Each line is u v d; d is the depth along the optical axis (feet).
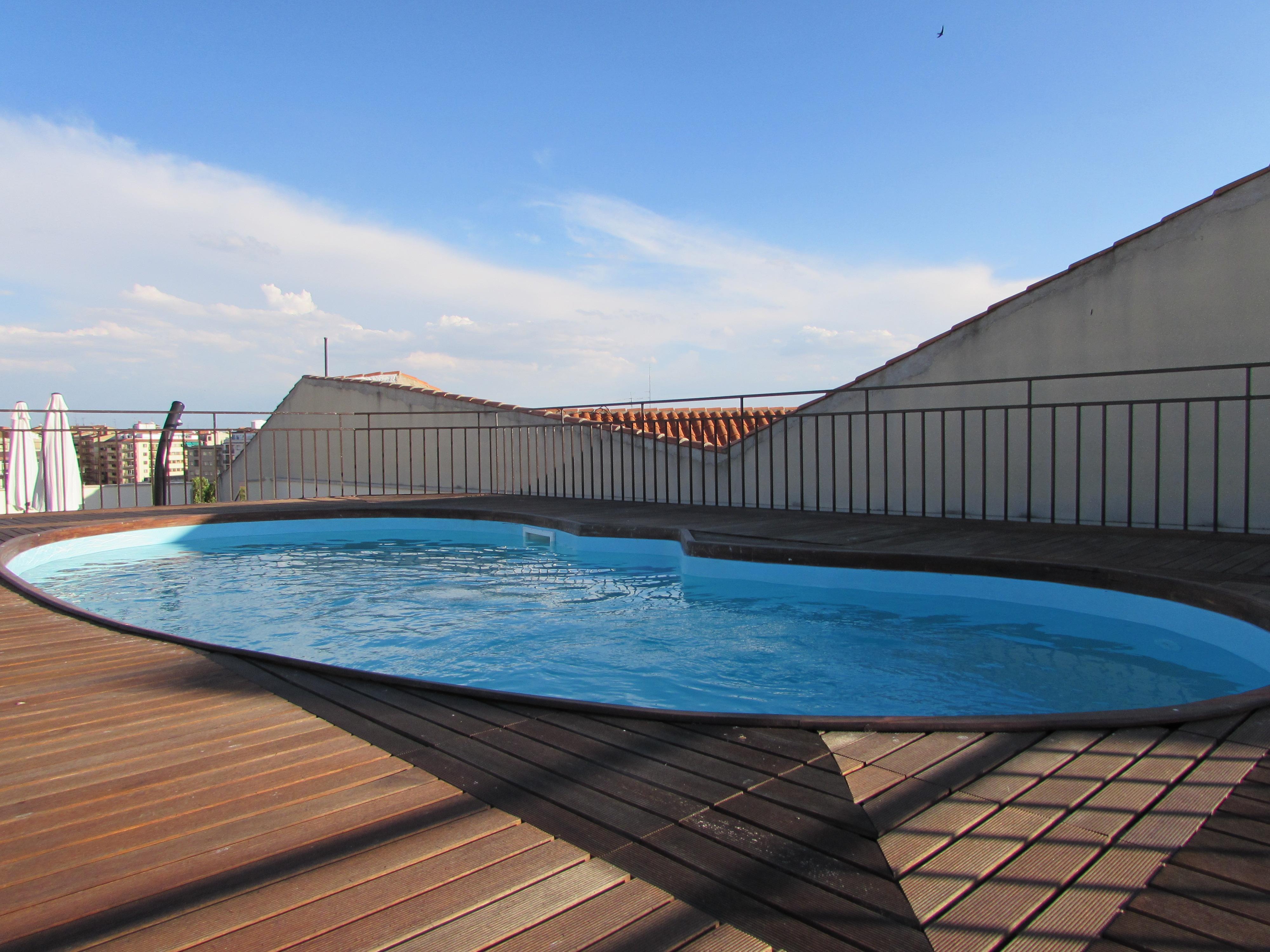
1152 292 15.85
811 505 21.83
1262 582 9.84
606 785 4.88
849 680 9.11
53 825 4.45
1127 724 5.66
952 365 18.86
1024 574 11.68
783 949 3.19
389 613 13.09
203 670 7.80
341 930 3.38
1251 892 3.51
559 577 16.05
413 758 5.42
